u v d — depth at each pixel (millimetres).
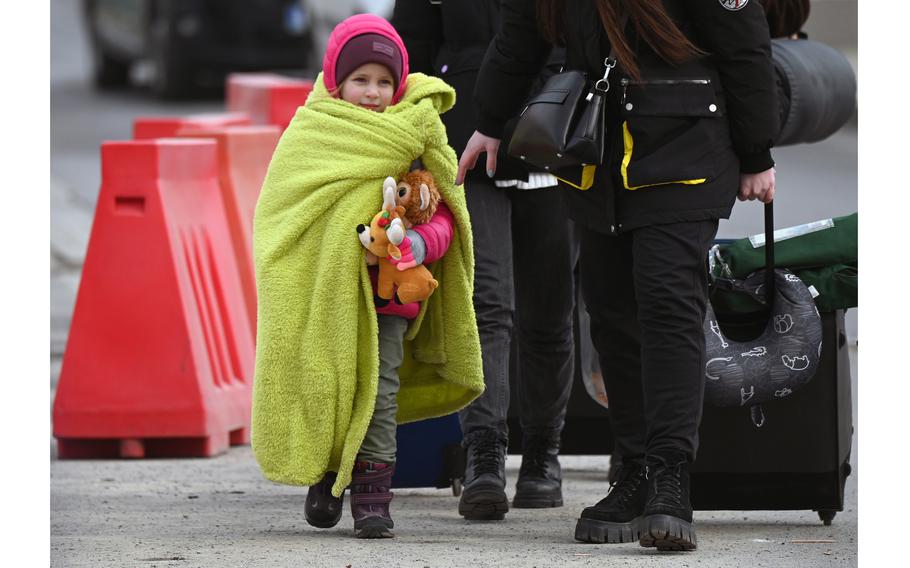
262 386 10867
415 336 11672
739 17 10125
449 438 12945
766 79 10258
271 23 54969
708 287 11094
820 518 12141
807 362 11203
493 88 11125
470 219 12305
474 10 12344
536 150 10281
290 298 10797
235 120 23062
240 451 16281
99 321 15734
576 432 14367
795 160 40781
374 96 11000
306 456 10820
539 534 11555
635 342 11039
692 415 10414
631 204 10406
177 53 55812
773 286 11391
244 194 18156
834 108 11969
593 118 10203
